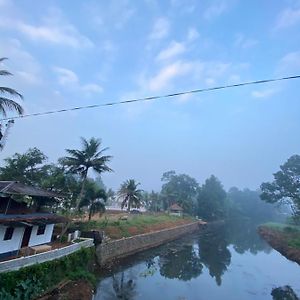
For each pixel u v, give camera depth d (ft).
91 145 134.41
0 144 82.48
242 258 162.81
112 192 306.14
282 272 132.98
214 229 306.76
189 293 96.37
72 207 133.49
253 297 97.09
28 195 87.15
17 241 82.17
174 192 365.61
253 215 546.26
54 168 141.79
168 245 183.93
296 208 263.08
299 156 266.16
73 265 86.94
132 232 157.07
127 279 103.65
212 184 405.80
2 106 84.23
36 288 66.33
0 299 56.39
